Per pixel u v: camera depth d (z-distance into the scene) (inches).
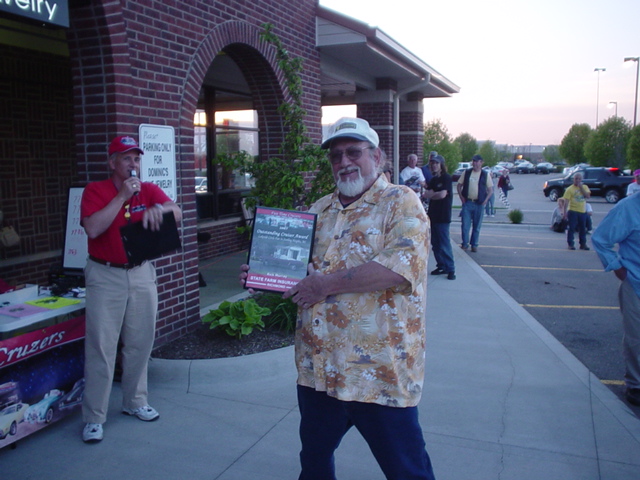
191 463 141.3
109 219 141.5
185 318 216.7
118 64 181.2
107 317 149.5
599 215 883.4
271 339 209.5
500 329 255.9
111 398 177.0
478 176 494.3
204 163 410.3
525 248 531.5
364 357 96.1
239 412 168.6
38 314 147.9
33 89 277.6
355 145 100.9
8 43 254.7
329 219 106.9
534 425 162.2
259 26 273.9
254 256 104.6
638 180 358.6
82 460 141.9
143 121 195.0
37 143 281.1
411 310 97.9
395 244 94.9
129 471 137.3
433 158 351.9
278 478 135.3
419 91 570.3
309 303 99.3
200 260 394.0
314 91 340.2
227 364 187.6
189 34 218.8
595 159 1991.9
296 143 243.1
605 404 176.9
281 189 237.0
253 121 470.3
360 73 437.1
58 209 293.6
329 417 102.8
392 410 96.7
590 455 145.9
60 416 158.6
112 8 177.5
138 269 153.1
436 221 356.2
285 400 176.7
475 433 157.2
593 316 294.2
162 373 185.5
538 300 329.4
